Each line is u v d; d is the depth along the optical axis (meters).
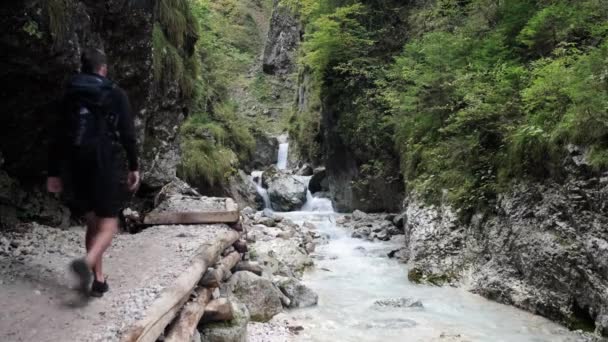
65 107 3.69
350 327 6.41
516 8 9.70
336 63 15.02
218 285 5.30
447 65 10.36
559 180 6.79
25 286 4.06
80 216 7.11
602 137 6.13
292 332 6.16
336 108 15.30
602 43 7.64
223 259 6.40
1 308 3.57
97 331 3.23
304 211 17.25
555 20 8.58
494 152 8.52
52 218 6.53
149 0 7.12
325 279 8.85
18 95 5.40
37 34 4.85
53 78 5.40
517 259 7.37
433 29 12.94
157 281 4.27
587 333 6.04
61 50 5.21
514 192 7.59
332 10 15.74
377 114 13.73
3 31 4.67
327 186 18.03
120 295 3.92
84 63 3.88
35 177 6.39
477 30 10.67
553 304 6.58
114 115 3.75
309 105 19.75
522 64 9.05
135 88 7.42
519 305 7.12
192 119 16.66
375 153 13.97
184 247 5.59
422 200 9.88
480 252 8.23
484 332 6.23
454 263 8.57
